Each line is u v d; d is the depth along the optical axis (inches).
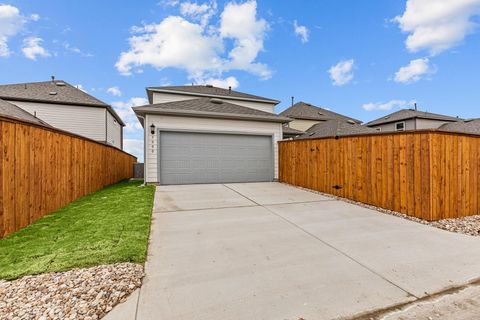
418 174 210.7
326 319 86.6
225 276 115.3
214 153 419.5
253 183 420.8
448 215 208.8
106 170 407.8
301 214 223.8
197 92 657.0
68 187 259.9
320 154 335.3
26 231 169.9
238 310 90.9
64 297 95.2
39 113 614.5
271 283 109.4
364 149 266.5
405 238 164.6
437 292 103.0
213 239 162.2
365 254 139.7
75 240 152.2
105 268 117.4
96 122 665.0
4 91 603.8
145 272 118.1
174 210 236.2
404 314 89.4
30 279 107.0
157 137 388.5
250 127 441.1
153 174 387.2
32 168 192.7
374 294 101.3
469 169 224.2
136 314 87.8
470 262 129.7
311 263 128.8
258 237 166.2
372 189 256.2
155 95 641.6
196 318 86.4
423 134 206.8
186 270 120.6
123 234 163.3
